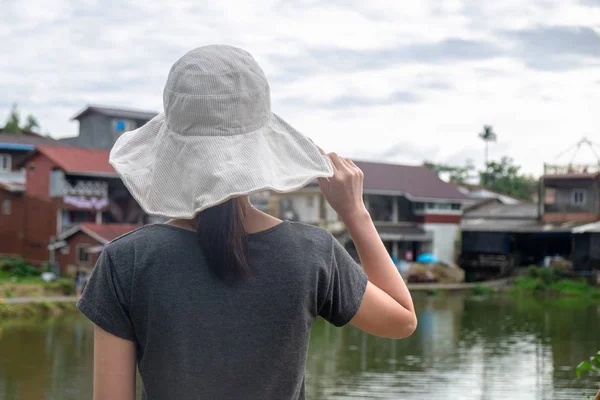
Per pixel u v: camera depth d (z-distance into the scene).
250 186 1.04
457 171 58.62
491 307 23.08
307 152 1.14
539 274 29.62
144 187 1.10
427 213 33.78
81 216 28.09
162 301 1.07
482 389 10.59
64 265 26.58
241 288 1.08
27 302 20.05
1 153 30.12
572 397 10.10
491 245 35.25
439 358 13.40
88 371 12.02
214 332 1.07
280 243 1.12
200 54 1.11
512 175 56.88
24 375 11.62
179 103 1.08
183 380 1.07
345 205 1.24
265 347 1.09
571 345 15.11
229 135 1.09
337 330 17.53
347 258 1.19
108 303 1.10
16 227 28.66
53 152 27.52
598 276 29.19
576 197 32.66
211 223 1.08
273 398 1.11
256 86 1.11
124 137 1.19
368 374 11.71
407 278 30.92
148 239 1.11
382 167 35.19
